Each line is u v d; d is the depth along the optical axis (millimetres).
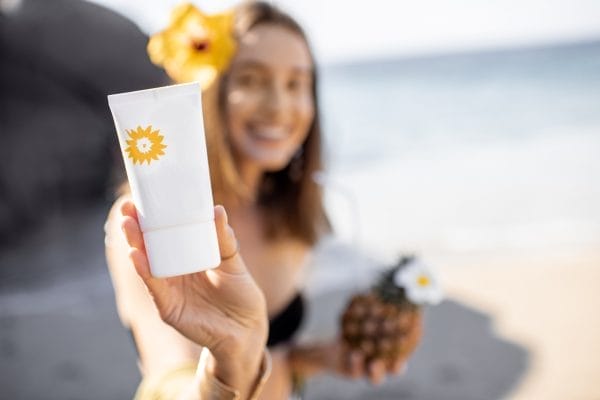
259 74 2131
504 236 10758
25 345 7000
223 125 2156
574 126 20141
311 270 2516
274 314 2232
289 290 2299
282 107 2135
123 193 1845
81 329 7480
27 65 15328
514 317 7254
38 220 14203
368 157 18703
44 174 14930
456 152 18406
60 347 6914
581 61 34969
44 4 15828
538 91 27391
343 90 34281
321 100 2412
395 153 19031
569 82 28844
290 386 2293
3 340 7164
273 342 2207
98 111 16109
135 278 1553
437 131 22016
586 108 22672
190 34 2039
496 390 5527
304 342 2299
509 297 7926
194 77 2043
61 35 15797
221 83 2143
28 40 15461
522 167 15578
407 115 25656
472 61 41094
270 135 2148
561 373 5793
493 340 6609
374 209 12852
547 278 8523
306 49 2232
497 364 6051
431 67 39812
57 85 15547
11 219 14031
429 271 2129
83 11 16172
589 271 8680
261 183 2334
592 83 27656
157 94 1012
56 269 10594
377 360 2113
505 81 31234
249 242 2223
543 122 21312
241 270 1114
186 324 1106
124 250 1581
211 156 2150
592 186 13266
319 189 2422
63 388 5859
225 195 2184
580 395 5336
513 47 48656
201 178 1046
